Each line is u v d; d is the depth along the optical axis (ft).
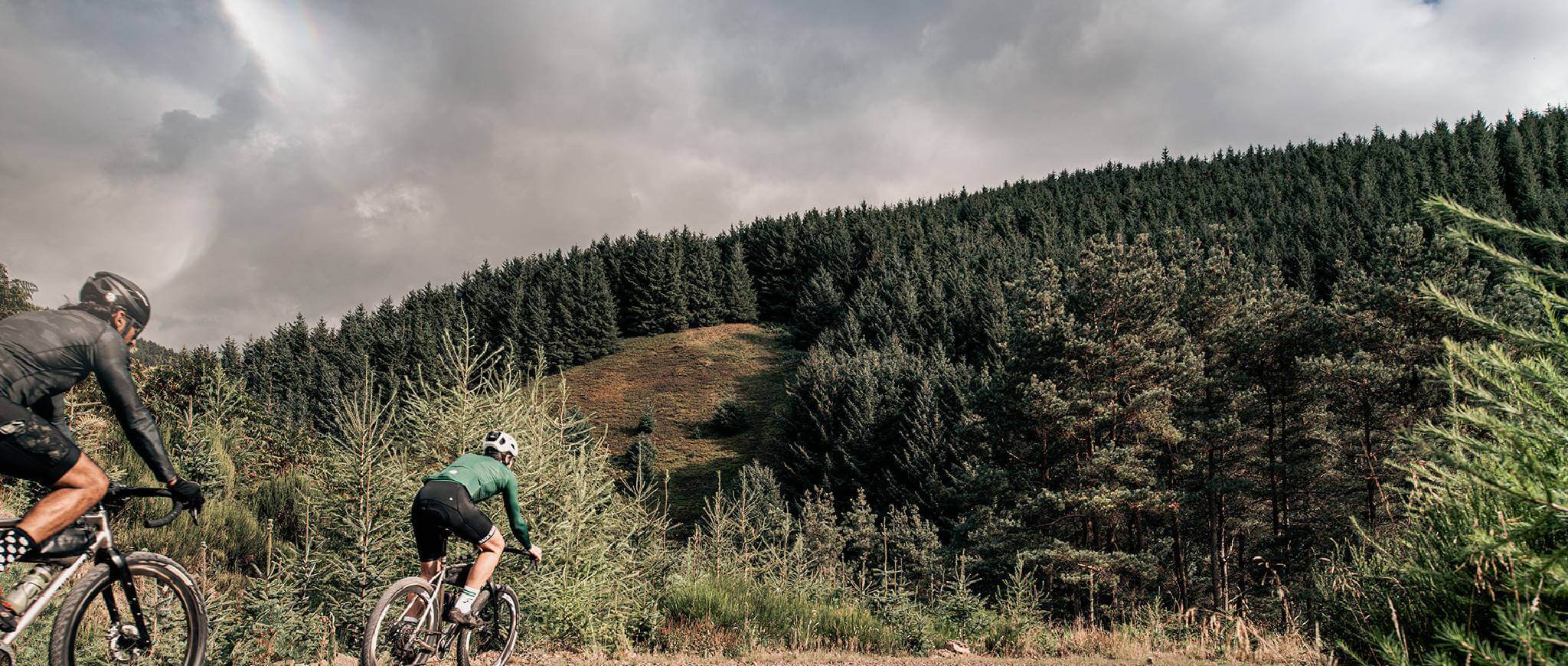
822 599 33.65
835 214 467.52
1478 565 8.64
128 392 9.18
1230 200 477.36
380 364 300.20
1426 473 10.10
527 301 350.43
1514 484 5.92
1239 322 105.50
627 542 26.14
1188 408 100.63
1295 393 100.99
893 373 205.77
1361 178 447.42
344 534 20.40
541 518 22.58
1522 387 6.15
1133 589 85.20
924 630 29.71
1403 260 91.09
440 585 14.05
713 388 288.92
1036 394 89.45
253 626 18.25
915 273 331.36
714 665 22.65
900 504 153.99
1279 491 100.68
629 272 377.50
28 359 8.44
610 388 297.74
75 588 9.23
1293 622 26.17
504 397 23.04
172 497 9.80
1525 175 389.80
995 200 548.31
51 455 8.57
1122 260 95.25
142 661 11.08
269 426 46.85
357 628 19.80
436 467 22.57
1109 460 84.33
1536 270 5.64
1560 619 7.23
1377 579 12.98
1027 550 83.51
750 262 422.41
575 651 22.02
